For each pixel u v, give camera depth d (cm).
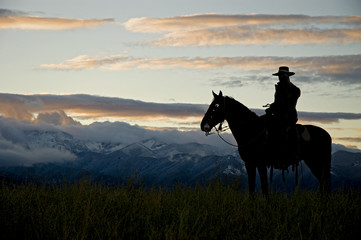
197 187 1192
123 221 920
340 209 1059
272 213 1017
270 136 1457
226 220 934
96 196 1077
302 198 1154
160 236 825
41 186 1149
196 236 811
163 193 1127
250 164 1455
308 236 864
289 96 1455
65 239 796
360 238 913
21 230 888
